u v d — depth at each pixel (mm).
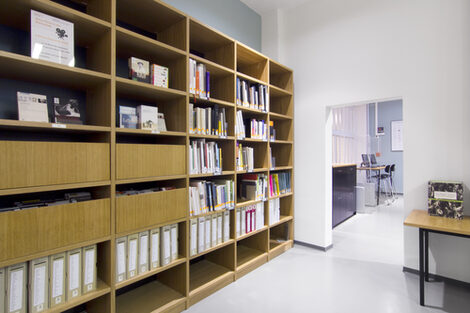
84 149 1551
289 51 3672
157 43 1927
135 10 2041
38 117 1510
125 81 1746
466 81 2436
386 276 2674
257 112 2971
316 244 3426
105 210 1644
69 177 1490
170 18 2174
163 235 2002
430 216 2367
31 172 1356
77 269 1569
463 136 2451
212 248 2375
